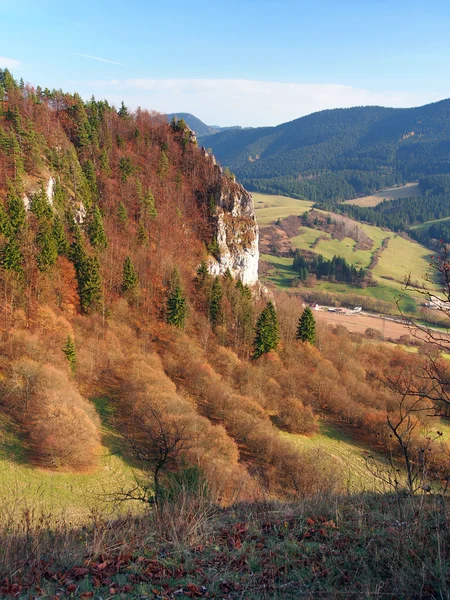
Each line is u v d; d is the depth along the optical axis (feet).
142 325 275.18
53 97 414.00
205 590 27.58
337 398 237.86
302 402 234.17
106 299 274.98
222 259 383.45
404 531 30.40
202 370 233.14
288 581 28.45
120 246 319.47
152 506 41.78
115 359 228.22
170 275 313.32
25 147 301.63
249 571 29.60
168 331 271.90
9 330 205.36
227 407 204.03
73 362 204.54
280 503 44.68
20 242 239.09
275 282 646.33
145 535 34.91
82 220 318.24
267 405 226.79
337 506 38.68
